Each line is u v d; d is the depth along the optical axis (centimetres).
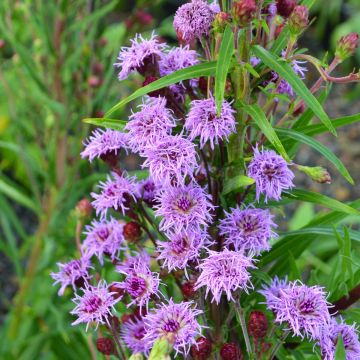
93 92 62
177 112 33
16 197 65
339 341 31
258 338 32
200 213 31
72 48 64
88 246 37
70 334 62
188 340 31
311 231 36
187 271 34
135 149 33
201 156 34
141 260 34
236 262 30
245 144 34
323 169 32
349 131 126
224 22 30
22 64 63
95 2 64
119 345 35
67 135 64
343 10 143
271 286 34
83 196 66
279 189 31
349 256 34
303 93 29
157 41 34
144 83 32
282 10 32
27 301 67
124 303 37
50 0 61
